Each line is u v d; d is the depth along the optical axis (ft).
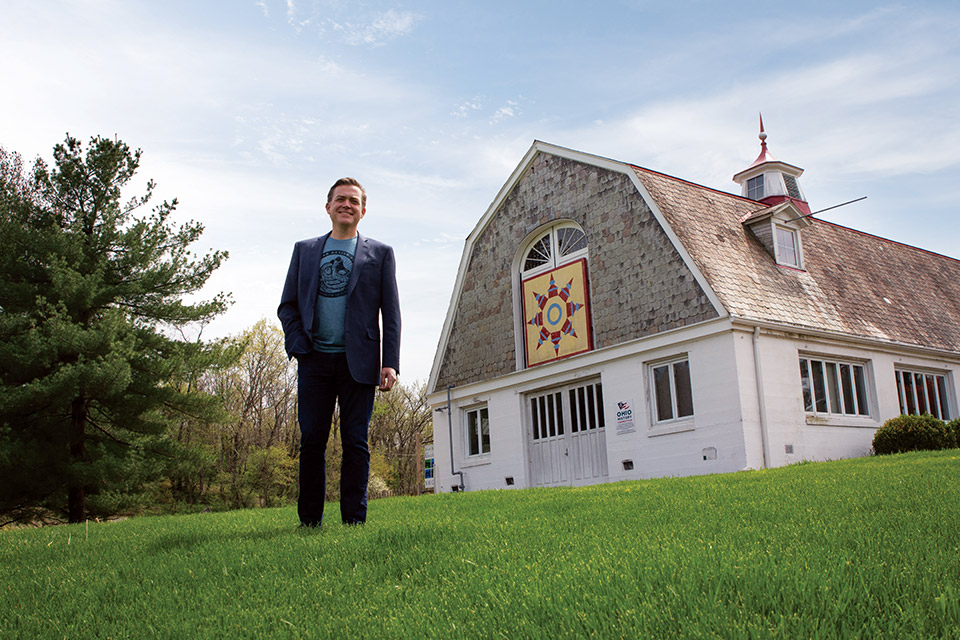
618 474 60.59
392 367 18.03
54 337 64.03
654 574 9.52
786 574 8.97
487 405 75.20
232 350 74.79
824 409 58.54
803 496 19.67
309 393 17.76
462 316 78.54
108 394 65.77
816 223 76.13
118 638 8.96
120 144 74.84
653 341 58.85
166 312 72.49
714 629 7.29
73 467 66.85
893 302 71.36
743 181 92.32
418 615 8.95
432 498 33.27
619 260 63.10
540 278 70.85
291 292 18.13
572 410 67.21
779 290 60.64
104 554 15.52
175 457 75.36
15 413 67.51
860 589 8.40
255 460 149.59
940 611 7.61
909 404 66.44
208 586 11.52
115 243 72.18
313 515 17.90
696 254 57.98
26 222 71.92
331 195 18.38
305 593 10.62
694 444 55.52
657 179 63.62
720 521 15.40
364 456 18.37
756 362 54.65
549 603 8.67
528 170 73.10
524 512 20.26
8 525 78.89
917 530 12.73
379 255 18.31
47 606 10.69
